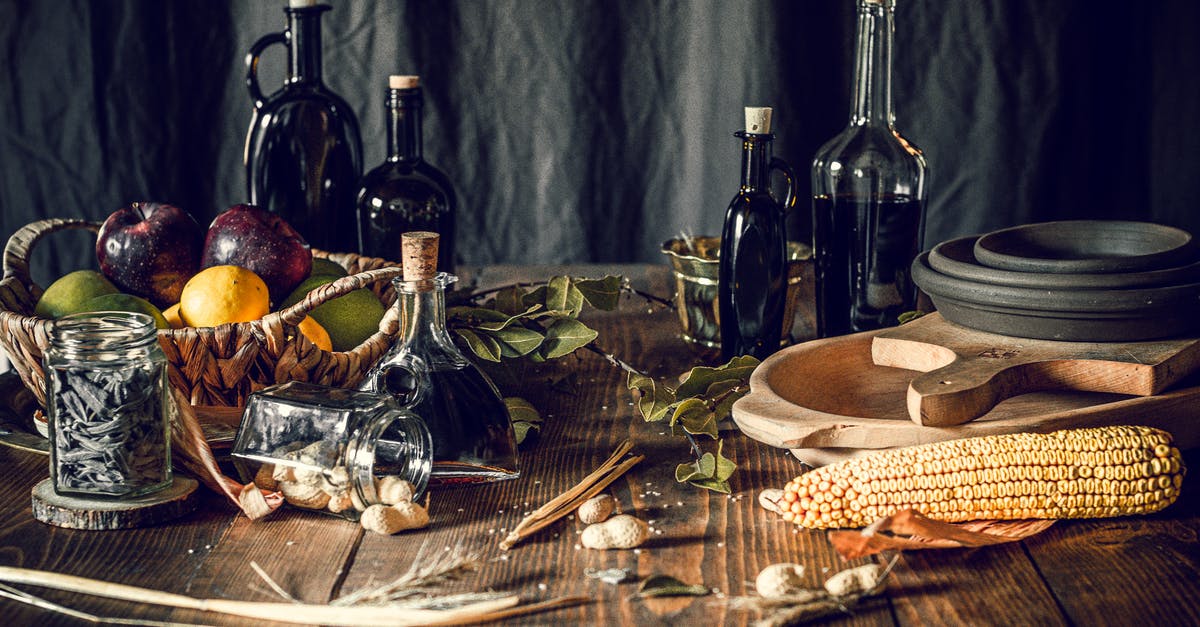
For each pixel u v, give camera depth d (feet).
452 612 2.48
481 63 7.58
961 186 7.61
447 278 3.20
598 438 3.65
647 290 5.64
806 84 7.38
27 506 3.12
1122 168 7.61
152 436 3.03
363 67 7.54
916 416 3.05
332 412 2.96
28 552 2.84
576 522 3.02
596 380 4.27
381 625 2.48
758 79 7.34
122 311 3.16
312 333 3.47
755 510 3.08
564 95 7.61
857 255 4.30
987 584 2.66
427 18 7.50
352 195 5.02
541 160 7.74
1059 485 2.86
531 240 7.89
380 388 3.18
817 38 7.32
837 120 7.46
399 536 2.93
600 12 7.47
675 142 7.67
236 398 3.30
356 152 5.08
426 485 3.13
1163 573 2.69
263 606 2.52
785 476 3.31
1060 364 3.34
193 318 3.42
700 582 2.67
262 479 3.02
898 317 4.33
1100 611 2.53
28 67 7.45
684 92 7.57
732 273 4.06
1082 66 7.35
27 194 7.62
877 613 2.55
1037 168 7.50
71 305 3.48
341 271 4.06
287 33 4.94
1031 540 2.88
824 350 3.74
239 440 3.03
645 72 7.57
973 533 2.80
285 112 4.84
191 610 2.57
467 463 3.19
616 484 3.26
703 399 3.64
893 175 4.24
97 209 7.66
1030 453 2.87
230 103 7.62
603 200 7.79
